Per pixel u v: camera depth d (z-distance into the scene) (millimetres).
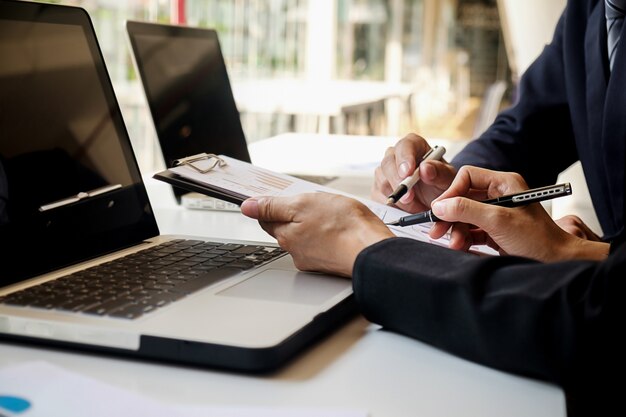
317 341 732
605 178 1408
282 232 865
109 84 1109
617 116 1293
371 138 2756
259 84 4973
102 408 564
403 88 6062
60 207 919
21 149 905
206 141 1668
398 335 755
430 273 706
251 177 1064
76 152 989
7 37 927
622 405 624
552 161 1604
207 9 4277
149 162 3041
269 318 705
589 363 612
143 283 818
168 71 1572
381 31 8125
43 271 866
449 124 8438
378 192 1291
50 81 988
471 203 907
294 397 603
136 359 675
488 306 656
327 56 6207
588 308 616
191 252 973
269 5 5367
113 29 2963
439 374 657
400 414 576
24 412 553
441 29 8367
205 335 655
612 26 1363
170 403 584
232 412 563
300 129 4984
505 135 1575
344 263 821
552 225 958
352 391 617
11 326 701
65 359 674
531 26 3920
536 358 631
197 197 1464
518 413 581
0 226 832
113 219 1000
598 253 950
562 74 1580
